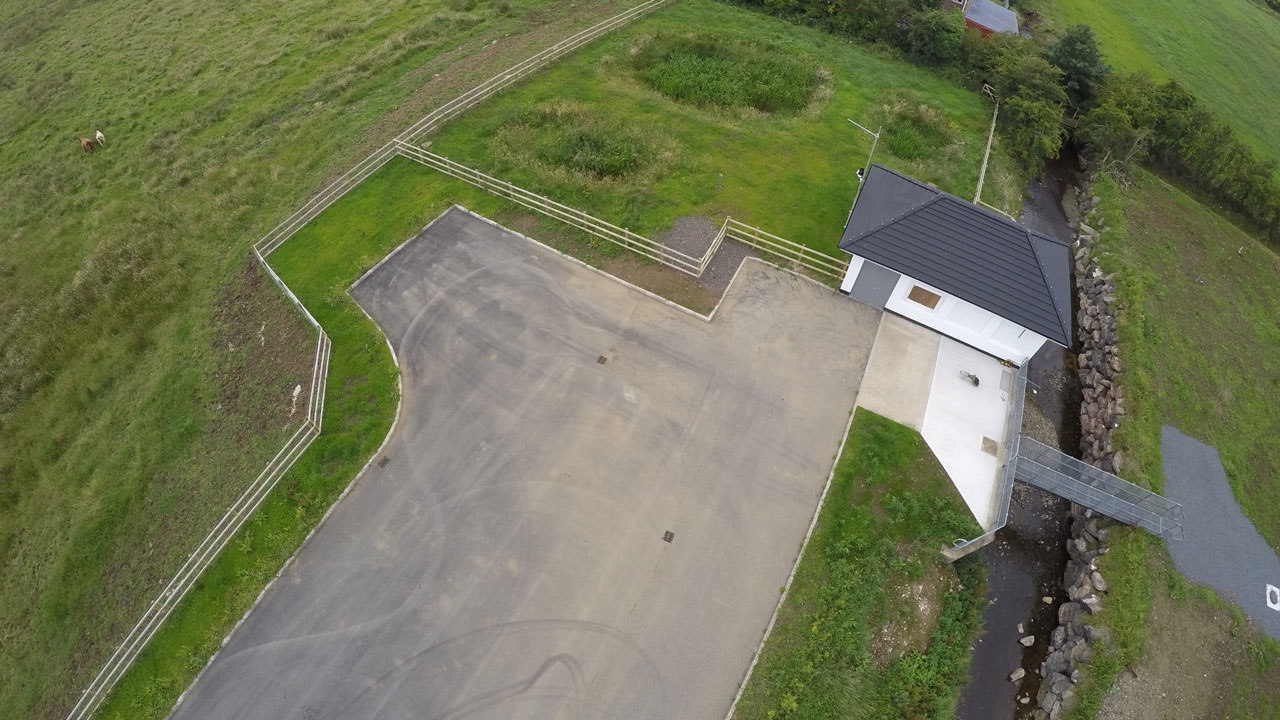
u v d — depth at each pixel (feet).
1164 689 52.44
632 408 67.15
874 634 55.21
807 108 109.29
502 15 139.95
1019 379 70.90
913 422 67.00
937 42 124.67
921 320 75.20
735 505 60.49
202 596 57.26
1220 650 55.26
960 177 100.48
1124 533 60.18
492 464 63.41
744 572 56.70
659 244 78.02
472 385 69.46
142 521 65.41
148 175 112.88
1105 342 79.77
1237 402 74.95
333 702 51.03
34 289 97.19
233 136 116.47
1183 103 110.52
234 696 51.93
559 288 78.43
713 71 116.37
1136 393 71.51
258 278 85.15
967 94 121.90
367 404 68.39
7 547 69.10
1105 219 97.55
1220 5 173.06
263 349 77.10
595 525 59.26
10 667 59.82
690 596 55.42
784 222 86.69
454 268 81.25
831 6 133.80
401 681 51.62
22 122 133.49
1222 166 105.60
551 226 85.56
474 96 107.34
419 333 74.43
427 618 54.54
